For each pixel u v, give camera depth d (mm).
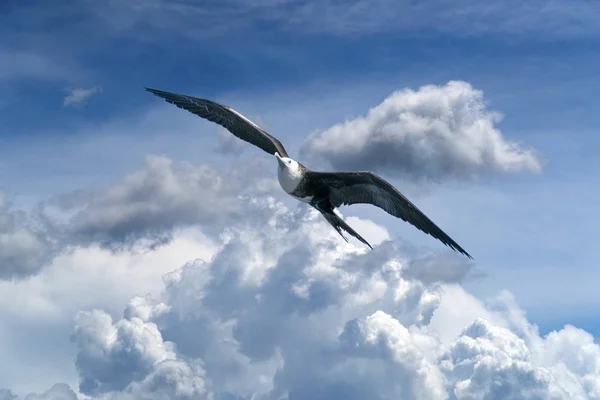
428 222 16391
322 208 17750
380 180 16969
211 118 19953
